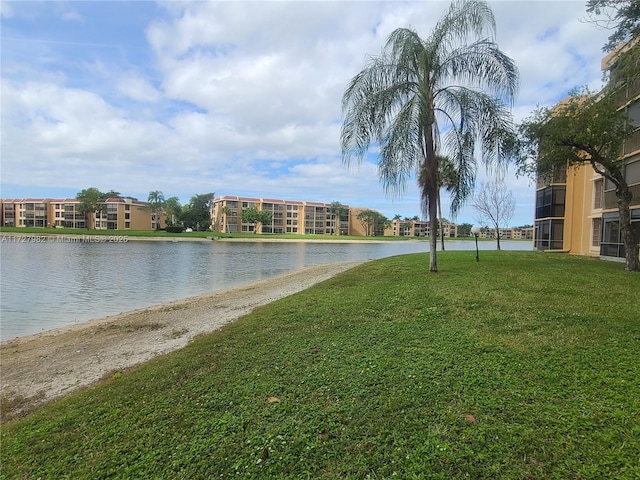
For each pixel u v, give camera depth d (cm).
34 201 10900
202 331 803
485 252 2444
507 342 487
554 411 307
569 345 460
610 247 1777
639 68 968
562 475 236
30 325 1041
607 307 645
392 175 1077
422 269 1361
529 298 741
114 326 939
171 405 377
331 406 346
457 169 1188
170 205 10800
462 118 1134
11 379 591
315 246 6738
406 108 1057
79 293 1584
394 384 381
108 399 413
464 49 1105
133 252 4338
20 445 329
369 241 9788
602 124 1130
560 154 1236
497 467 247
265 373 441
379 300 824
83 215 10550
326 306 812
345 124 1135
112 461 291
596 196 2075
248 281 1947
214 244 6825
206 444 301
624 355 418
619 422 286
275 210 12181
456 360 434
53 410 412
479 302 726
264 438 303
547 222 2494
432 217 1216
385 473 252
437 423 304
